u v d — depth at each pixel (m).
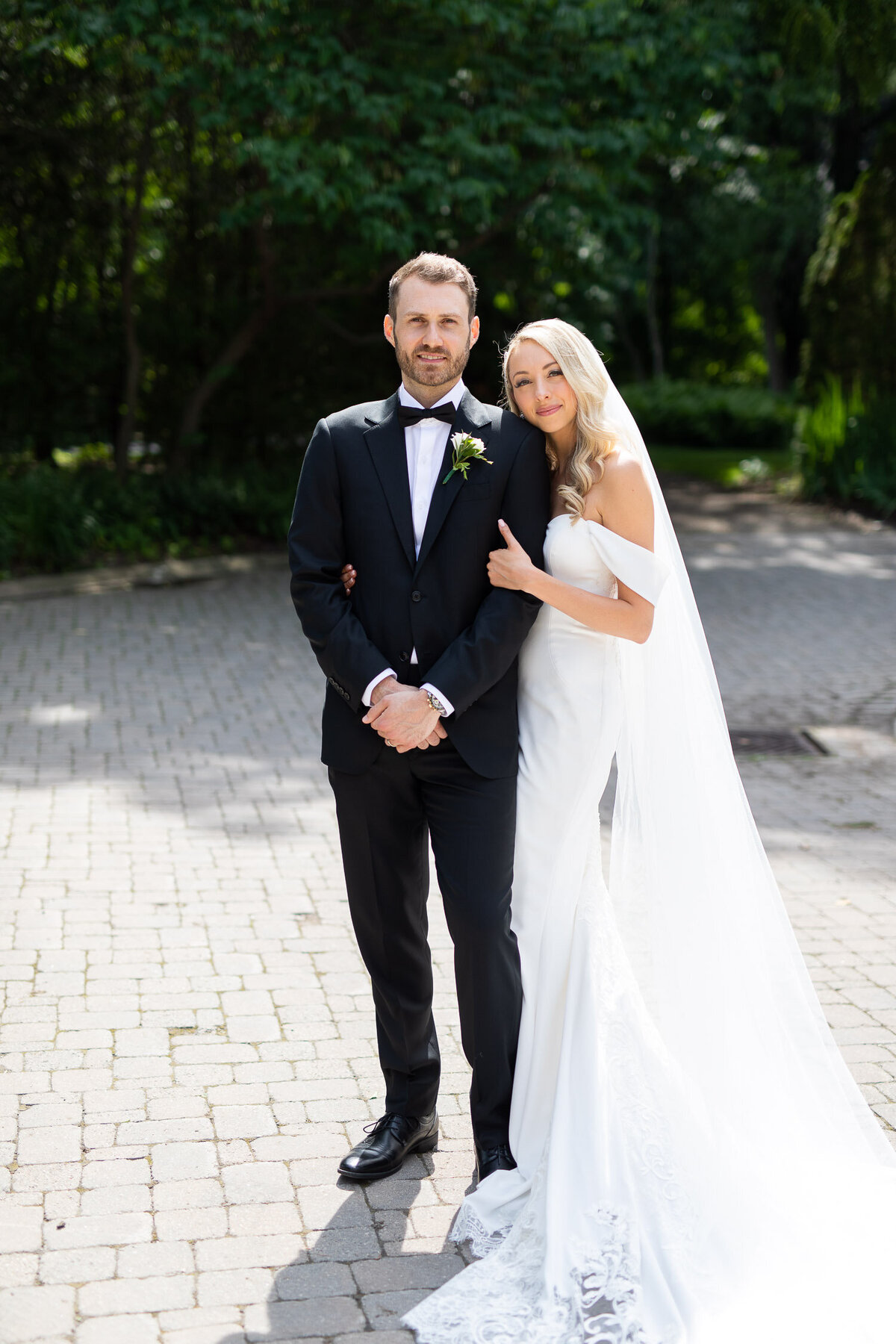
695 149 12.72
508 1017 2.83
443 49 11.13
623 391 29.81
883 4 13.47
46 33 11.33
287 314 15.03
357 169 10.65
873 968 4.11
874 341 16.61
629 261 17.41
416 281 2.75
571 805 2.88
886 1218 2.67
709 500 18.39
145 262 14.84
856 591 11.52
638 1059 2.79
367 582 2.80
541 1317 2.40
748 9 13.05
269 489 14.46
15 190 13.82
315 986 3.91
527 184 11.52
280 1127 3.12
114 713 7.25
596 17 11.23
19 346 14.44
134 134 13.41
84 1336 2.34
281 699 7.68
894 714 7.69
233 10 10.40
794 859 5.18
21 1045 3.48
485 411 2.84
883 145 16.03
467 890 2.79
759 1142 2.82
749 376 40.16
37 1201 2.77
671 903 2.89
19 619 9.80
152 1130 3.08
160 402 15.13
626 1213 2.56
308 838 5.30
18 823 5.36
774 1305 2.43
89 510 12.30
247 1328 2.38
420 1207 2.82
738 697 8.05
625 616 2.76
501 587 2.76
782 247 25.30
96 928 4.30
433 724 2.70
